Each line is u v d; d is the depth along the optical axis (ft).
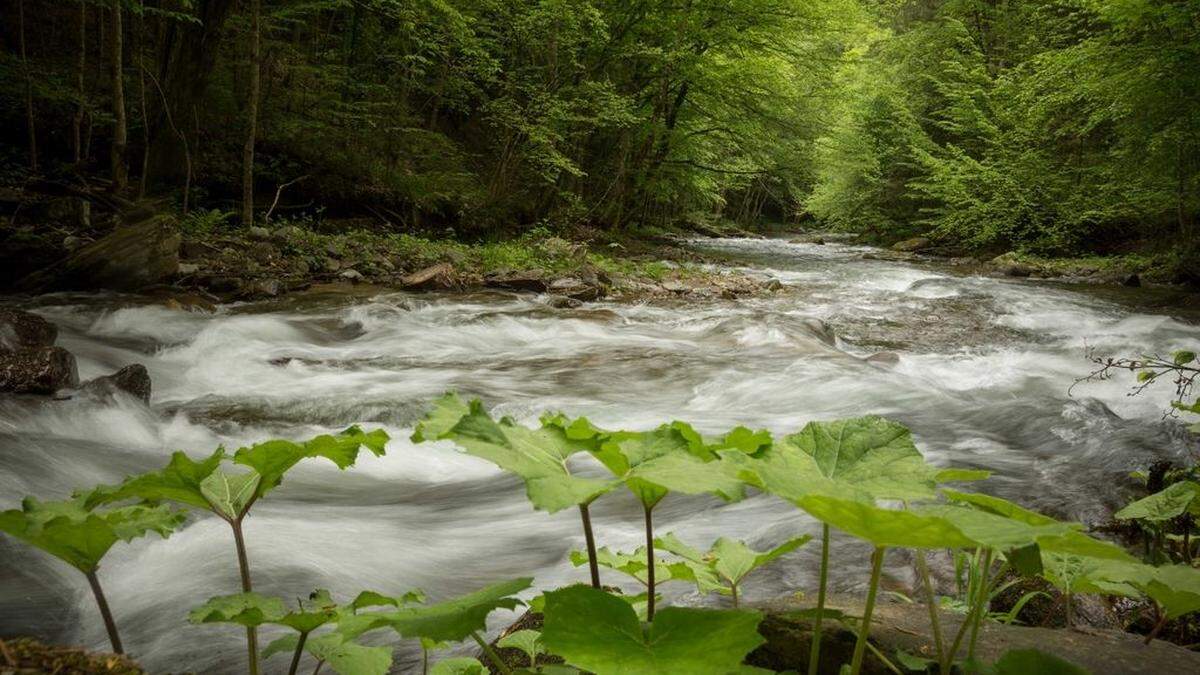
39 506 3.59
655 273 53.72
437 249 53.01
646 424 21.21
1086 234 75.56
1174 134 58.44
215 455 3.82
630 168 85.61
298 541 11.81
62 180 46.06
